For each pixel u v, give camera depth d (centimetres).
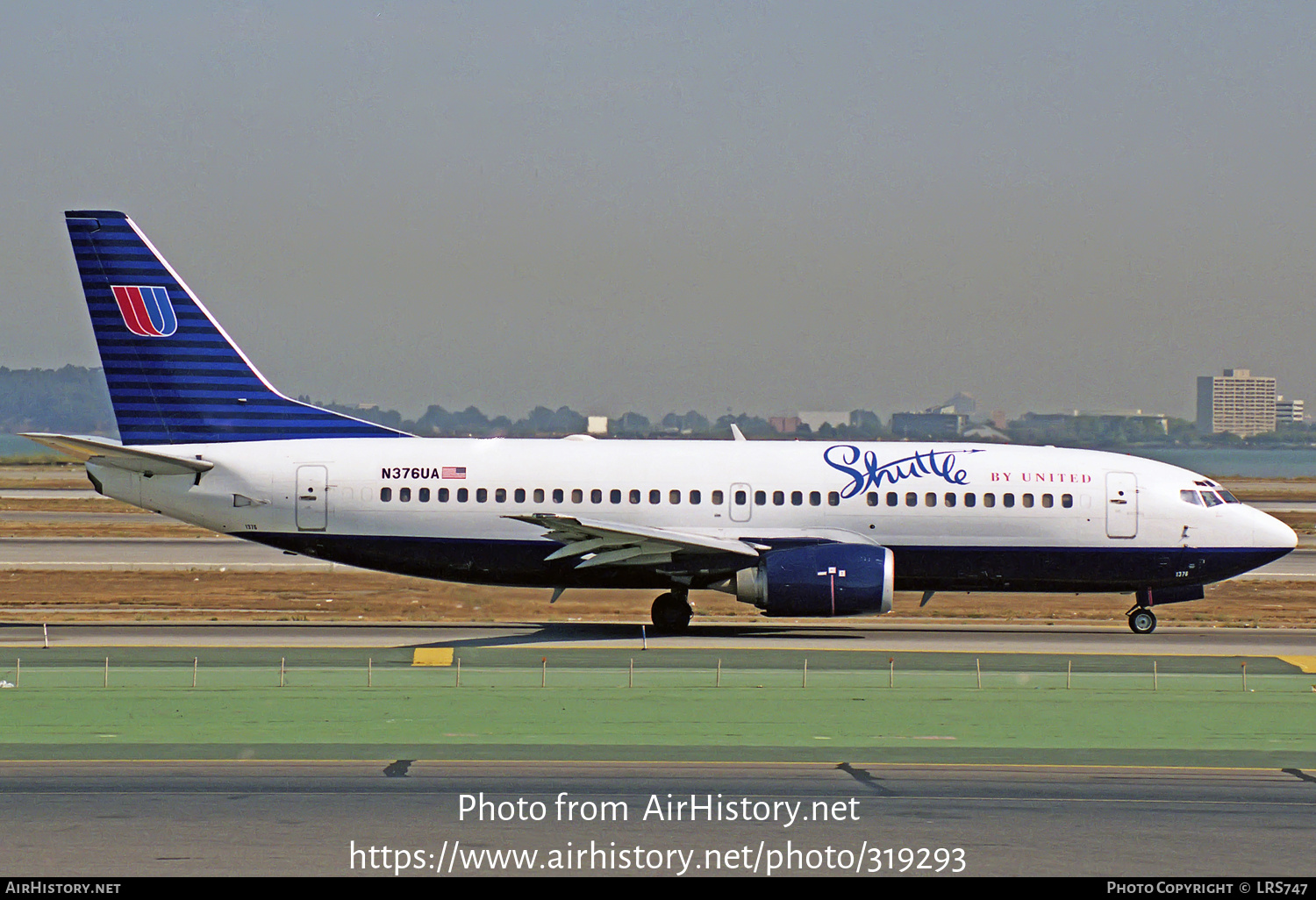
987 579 12938
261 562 19100
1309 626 13875
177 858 5166
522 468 12731
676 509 12675
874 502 12769
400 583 16600
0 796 6066
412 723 8000
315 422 13000
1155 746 7569
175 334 12862
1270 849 5447
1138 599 13262
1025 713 8562
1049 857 5325
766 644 11888
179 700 8731
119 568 18212
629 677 9825
